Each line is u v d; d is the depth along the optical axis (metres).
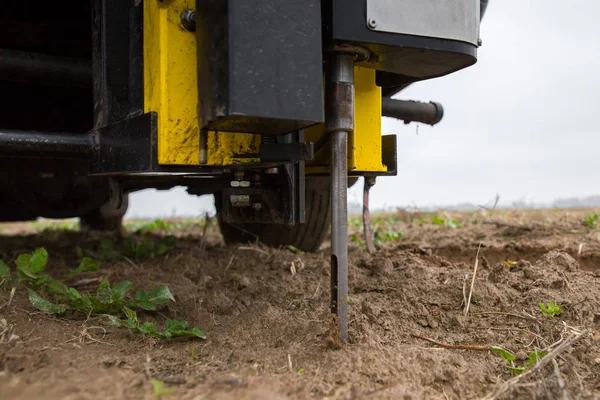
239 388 1.36
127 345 1.72
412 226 5.41
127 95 1.90
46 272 2.96
